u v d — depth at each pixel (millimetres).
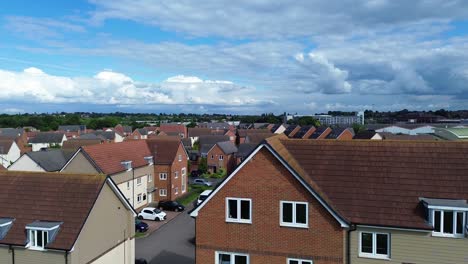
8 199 24219
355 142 20938
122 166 47219
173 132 134000
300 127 130375
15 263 22359
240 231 19703
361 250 18375
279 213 19125
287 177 19000
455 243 16969
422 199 17891
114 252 26672
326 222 18422
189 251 34344
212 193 20094
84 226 22719
